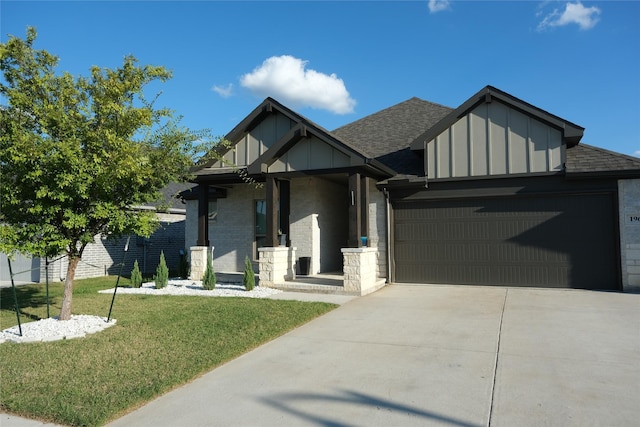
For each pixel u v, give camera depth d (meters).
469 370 5.30
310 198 14.15
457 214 12.27
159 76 7.97
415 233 12.63
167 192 19.67
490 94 11.60
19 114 7.08
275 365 5.66
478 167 11.83
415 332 7.11
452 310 8.78
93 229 7.74
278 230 14.37
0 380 5.09
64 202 7.23
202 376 5.31
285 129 13.22
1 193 6.78
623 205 10.84
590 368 5.30
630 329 7.10
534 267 11.55
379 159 13.86
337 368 5.49
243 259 15.70
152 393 4.70
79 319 7.87
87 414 4.19
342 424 4.02
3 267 16.62
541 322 7.63
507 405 4.32
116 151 7.19
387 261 12.70
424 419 4.07
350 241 11.13
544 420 4.00
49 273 15.50
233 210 15.94
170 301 10.06
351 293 10.75
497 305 9.20
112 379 5.09
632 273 10.75
